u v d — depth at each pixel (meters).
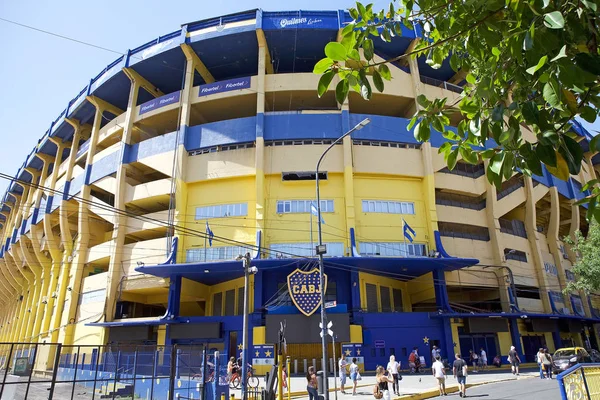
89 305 36.06
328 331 16.98
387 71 3.78
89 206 40.78
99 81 43.44
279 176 33.31
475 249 35.06
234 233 32.22
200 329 30.11
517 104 3.00
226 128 34.78
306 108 38.78
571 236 47.69
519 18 3.04
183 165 34.38
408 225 32.41
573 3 2.94
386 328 29.55
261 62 35.94
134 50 40.72
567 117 3.07
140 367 17.39
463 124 4.27
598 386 8.81
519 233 39.72
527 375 24.59
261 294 30.11
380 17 4.33
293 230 31.73
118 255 35.06
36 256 53.69
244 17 36.84
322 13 35.97
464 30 3.63
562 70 2.53
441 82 39.69
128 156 38.12
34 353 11.48
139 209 38.03
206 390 15.51
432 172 33.84
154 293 36.97
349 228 31.08
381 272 32.50
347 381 24.00
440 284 31.72
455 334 31.09
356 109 38.62
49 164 57.84
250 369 24.59
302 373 27.89
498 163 3.06
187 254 32.28
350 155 32.88
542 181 43.25
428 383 21.53
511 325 33.47
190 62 37.88
